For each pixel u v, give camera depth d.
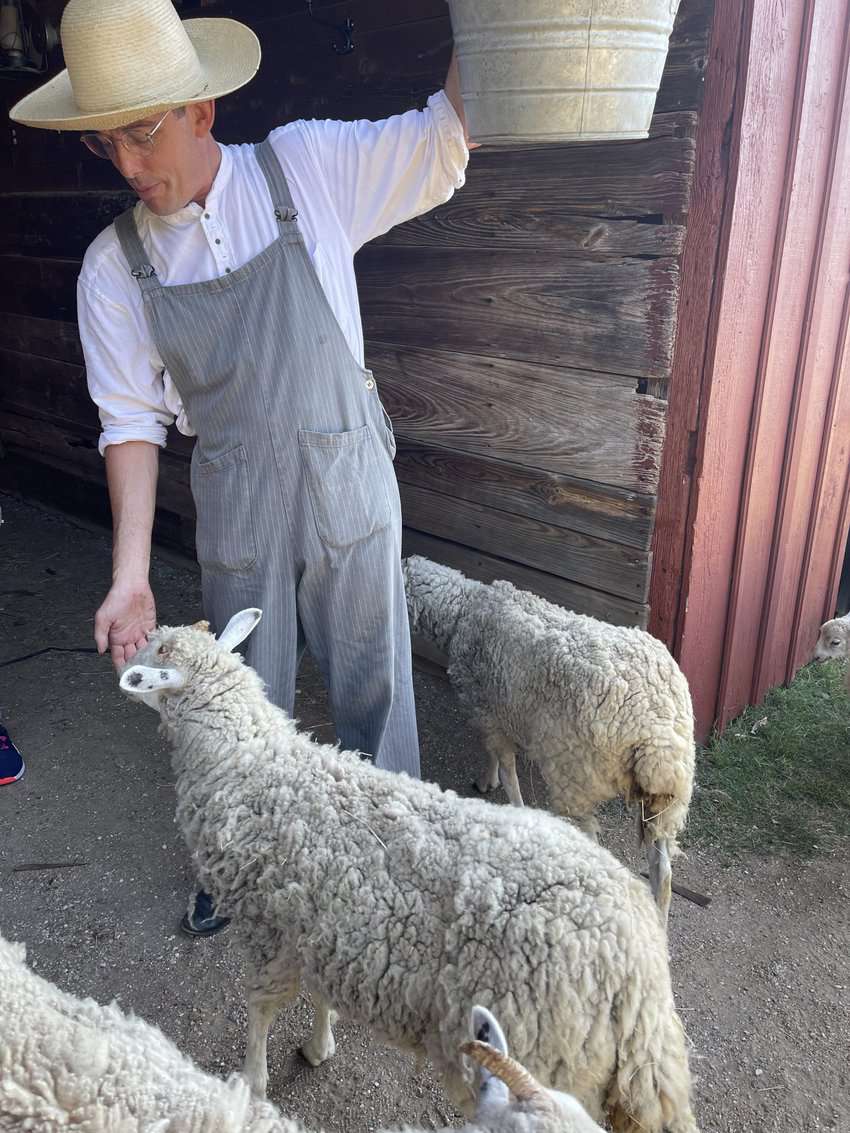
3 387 7.35
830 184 3.47
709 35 2.99
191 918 2.92
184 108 2.13
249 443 2.42
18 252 6.72
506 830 1.91
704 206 3.12
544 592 3.97
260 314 2.34
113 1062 1.50
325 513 2.45
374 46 4.04
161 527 6.34
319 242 2.37
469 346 3.95
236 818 2.09
